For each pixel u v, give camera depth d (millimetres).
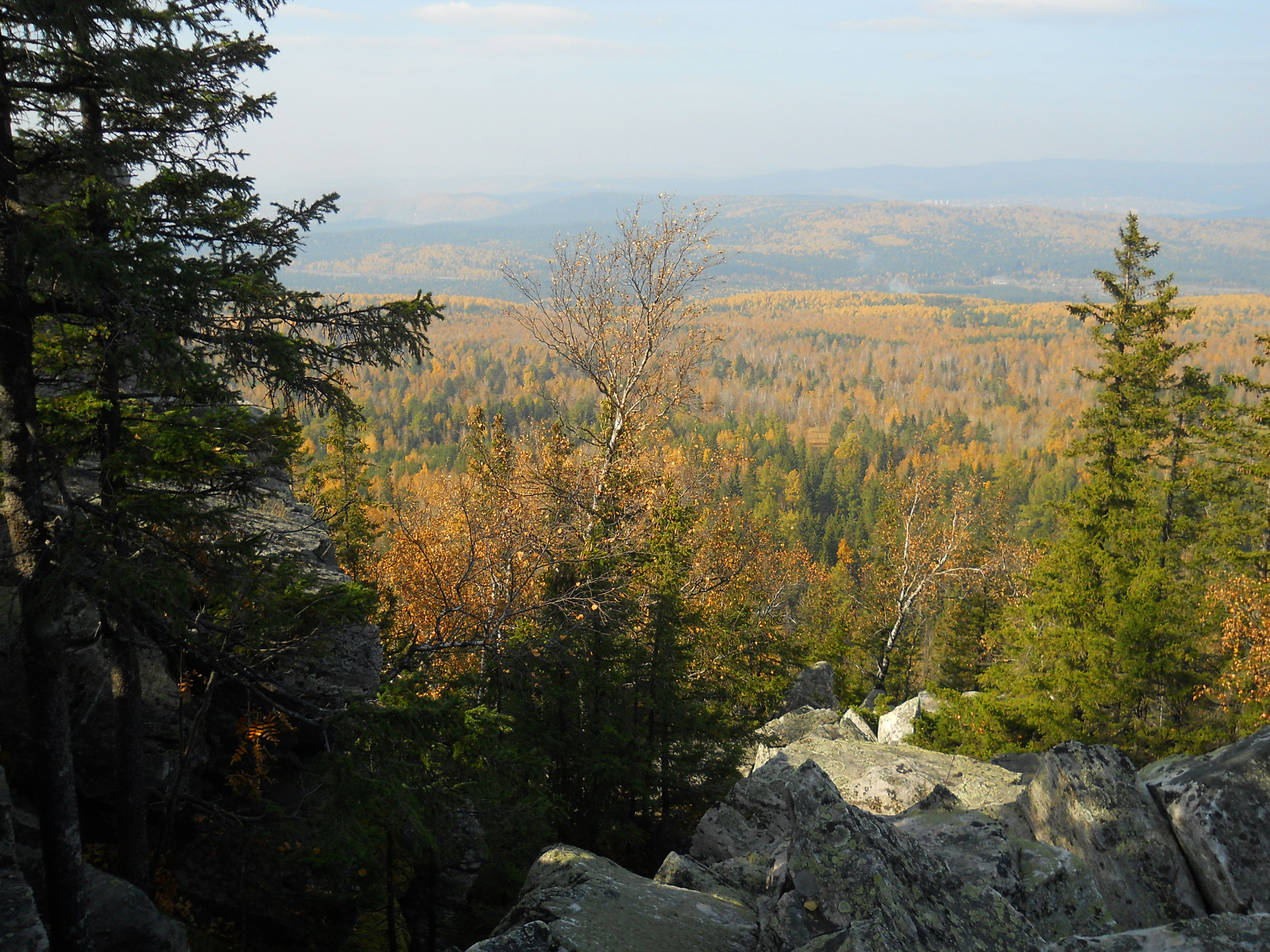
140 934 9398
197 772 13062
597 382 22453
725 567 29109
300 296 9742
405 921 14977
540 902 7914
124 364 7945
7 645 11000
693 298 21938
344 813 9398
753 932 7652
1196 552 27516
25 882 7223
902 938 6055
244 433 10188
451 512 25656
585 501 21172
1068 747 9812
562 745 17391
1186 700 23984
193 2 9219
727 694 23312
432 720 10539
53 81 8547
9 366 8188
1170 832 8781
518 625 18984
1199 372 27906
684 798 19766
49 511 8617
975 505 50250
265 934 12602
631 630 18922
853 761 15867
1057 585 24797
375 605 11484
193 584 8602
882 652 47344
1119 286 25391
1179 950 6047
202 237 9656
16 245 7348
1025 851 8492
